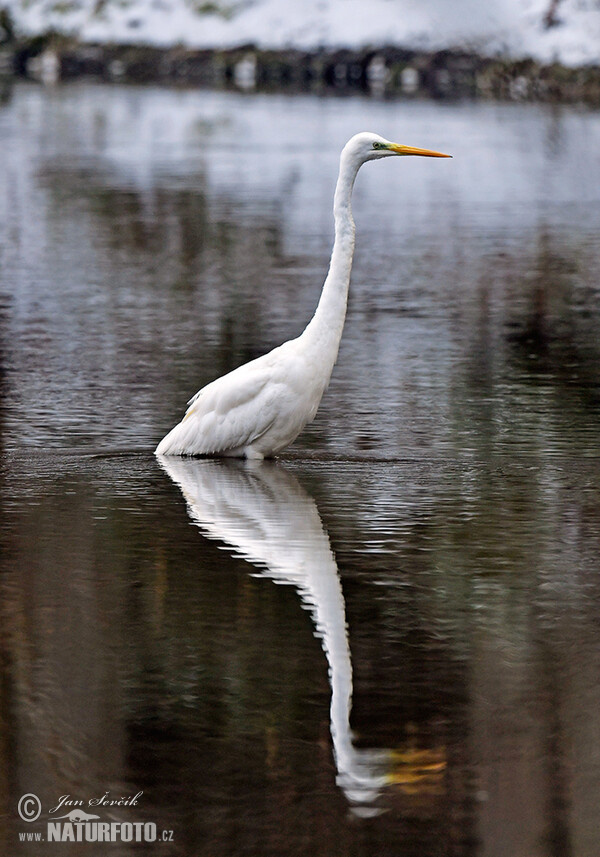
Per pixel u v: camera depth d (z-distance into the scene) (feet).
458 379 59.41
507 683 28.89
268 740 26.84
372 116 181.57
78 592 33.63
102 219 110.11
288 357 44.37
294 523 39.04
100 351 65.00
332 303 44.57
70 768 25.90
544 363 63.05
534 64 213.66
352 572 35.14
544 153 153.69
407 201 124.67
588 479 43.68
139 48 243.81
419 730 27.17
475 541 37.52
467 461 45.83
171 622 31.81
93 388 57.21
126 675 29.30
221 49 237.86
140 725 27.35
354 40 228.63
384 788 25.43
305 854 23.71
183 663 29.78
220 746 26.71
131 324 71.92
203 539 37.58
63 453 46.78
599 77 209.26
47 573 34.96
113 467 44.93
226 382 45.09
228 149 154.40
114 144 158.10
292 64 232.32
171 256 95.14
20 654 30.22
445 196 127.65
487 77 217.15
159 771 25.99
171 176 134.31
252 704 28.14
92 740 26.78
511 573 35.04
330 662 29.78
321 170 139.33
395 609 32.73
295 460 45.93
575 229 108.47
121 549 36.76
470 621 32.04
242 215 113.09
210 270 89.97
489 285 85.25
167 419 51.83
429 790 25.27
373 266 91.91
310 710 27.86
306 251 97.71
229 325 71.72
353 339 68.90
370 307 77.92
